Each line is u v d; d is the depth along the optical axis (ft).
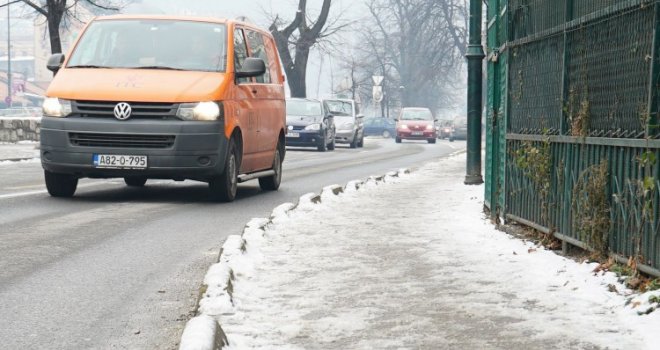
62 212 45.83
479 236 37.32
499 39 43.93
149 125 50.75
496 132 43.62
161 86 51.80
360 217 44.32
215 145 51.47
